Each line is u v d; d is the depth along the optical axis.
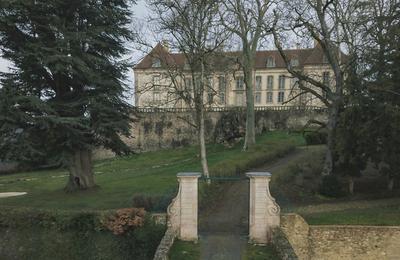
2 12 22.09
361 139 22.97
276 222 16.31
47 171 50.44
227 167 26.77
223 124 51.44
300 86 28.61
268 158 34.38
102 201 22.41
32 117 22.23
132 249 16.59
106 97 24.53
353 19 27.86
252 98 38.06
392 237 17.42
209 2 22.84
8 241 17.94
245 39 34.25
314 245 17.45
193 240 16.16
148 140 54.81
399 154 22.56
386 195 25.92
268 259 13.95
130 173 38.16
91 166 26.81
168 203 18.44
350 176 26.84
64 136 23.81
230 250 14.96
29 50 22.75
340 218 19.41
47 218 17.83
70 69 23.14
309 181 28.41
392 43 22.05
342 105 26.70
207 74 26.36
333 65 27.25
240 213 20.00
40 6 22.98
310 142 43.62
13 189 34.19
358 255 17.50
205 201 21.06
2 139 22.33
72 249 17.28
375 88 22.12
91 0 24.53
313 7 27.78
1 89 21.86
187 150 51.03
